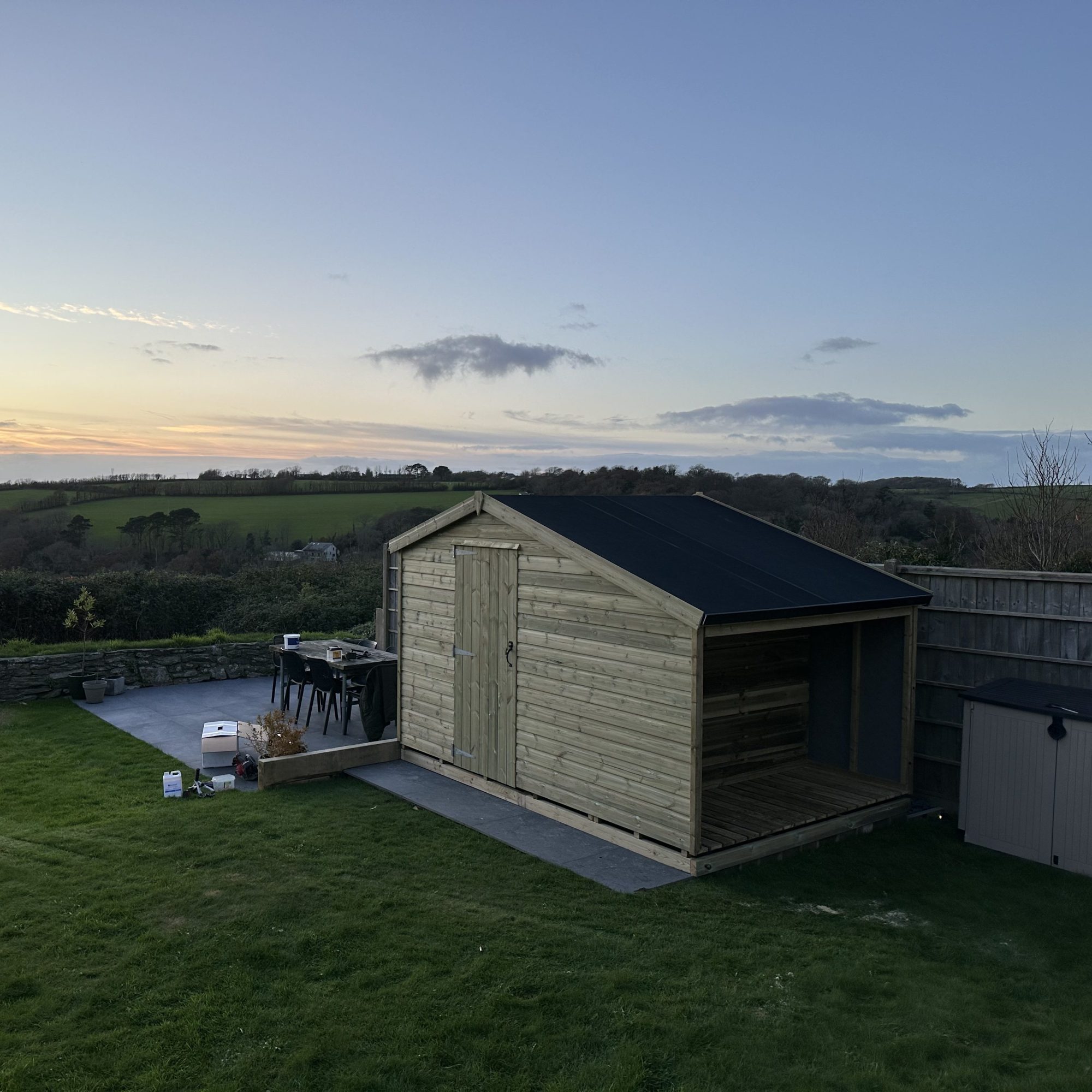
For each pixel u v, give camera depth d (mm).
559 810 7820
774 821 7324
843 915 6000
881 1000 4707
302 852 6895
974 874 6863
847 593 7762
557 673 7883
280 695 13914
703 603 6641
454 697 9219
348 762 9539
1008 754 7285
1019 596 7996
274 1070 4008
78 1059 4070
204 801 8430
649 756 6973
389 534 29625
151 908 5770
